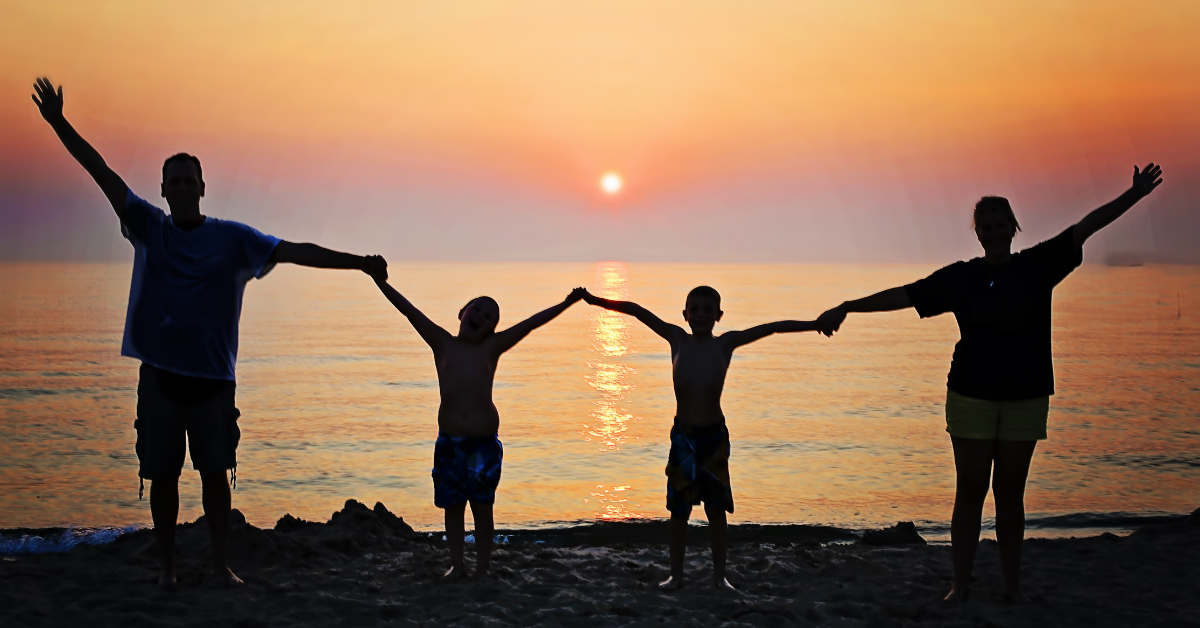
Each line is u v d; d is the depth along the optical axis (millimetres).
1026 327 4484
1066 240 4492
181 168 4656
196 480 12617
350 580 5176
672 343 5211
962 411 4617
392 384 33250
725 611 4621
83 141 4668
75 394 28375
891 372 38688
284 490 13906
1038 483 13875
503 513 11773
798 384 33750
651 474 15227
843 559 6004
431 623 4328
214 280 4645
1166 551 5969
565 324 79375
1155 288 133875
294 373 37406
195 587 4902
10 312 82250
